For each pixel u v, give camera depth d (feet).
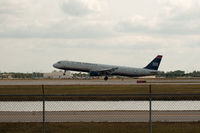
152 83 479.41
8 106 186.60
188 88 357.61
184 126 109.40
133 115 138.10
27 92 295.28
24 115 138.72
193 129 103.55
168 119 128.47
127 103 209.26
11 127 108.58
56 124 114.11
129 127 107.96
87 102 215.51
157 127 107.76
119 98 243.40
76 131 102.12
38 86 379.76
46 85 400.26
